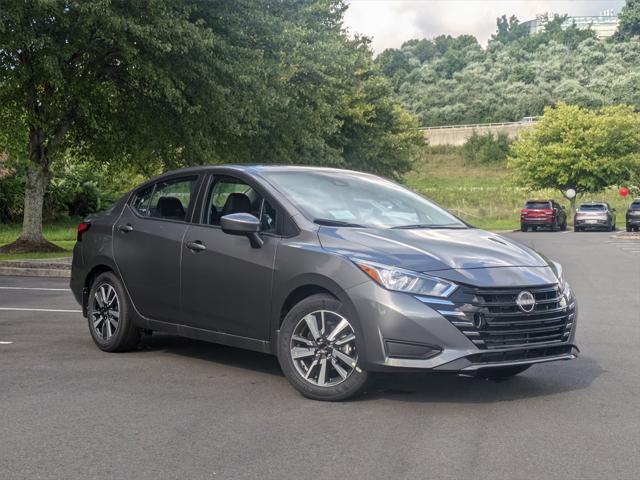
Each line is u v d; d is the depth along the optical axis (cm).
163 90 2200
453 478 424
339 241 602
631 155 6050
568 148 6088
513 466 444
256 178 675
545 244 3075
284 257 617
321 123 3266
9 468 439
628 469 440
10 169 4038
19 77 2036
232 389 627
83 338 864
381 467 441
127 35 2077
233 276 653
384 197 701
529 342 575
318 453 466
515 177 6475
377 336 559
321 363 589
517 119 14175
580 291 1413
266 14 2494
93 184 4556
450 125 14562
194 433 507
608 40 19800
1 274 1712
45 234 3631
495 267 580
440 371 550
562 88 14438
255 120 2412
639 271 1834
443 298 553
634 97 13938
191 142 2345
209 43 2131
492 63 18812
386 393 613
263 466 443
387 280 562
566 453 468
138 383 647
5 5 1898
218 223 689
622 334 931
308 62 2992
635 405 584
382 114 4662
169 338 855
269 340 633
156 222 743
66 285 1475
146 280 735
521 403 587
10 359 745
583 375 689
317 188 679
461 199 7044
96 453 465
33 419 538
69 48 2002
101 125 2488
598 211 4603
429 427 521
